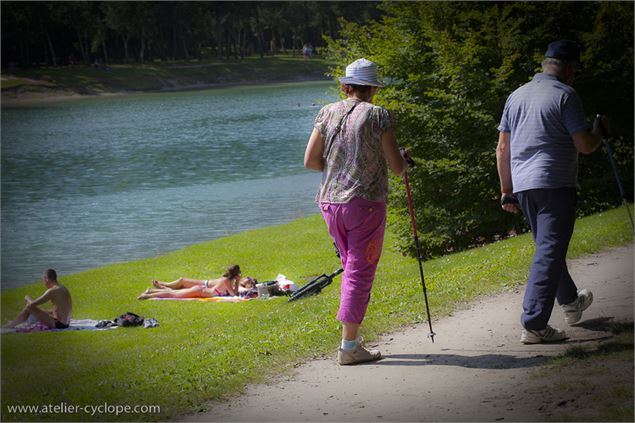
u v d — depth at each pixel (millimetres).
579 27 50500
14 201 96750
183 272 54562
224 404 17812
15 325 41406
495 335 20391
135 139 172000
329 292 41312
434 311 23531
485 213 47344
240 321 32188
